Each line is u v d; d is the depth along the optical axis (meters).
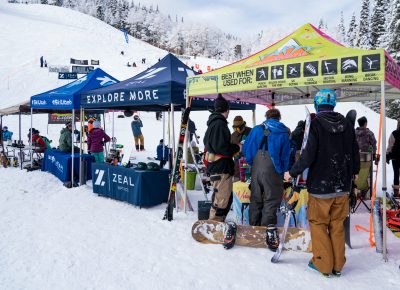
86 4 131.88
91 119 11.80
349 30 53.09
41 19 70.25
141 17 119.31
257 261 3.70
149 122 23.92
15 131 20.92
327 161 3.28
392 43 25.56
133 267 3.62
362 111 24.42
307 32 4.83
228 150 4.44
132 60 51.19
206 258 3.81
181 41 114.81
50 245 4.25
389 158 6.72
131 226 4.93
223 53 117.31
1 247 4.21
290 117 21.66
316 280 3.26
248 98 7.03
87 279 3.37
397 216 4.86
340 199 3.31
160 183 6.04
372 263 3.61
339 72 3.79
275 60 4.49
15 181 8.45
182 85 5.62
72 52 48.38
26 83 31.59
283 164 4.13
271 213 4.20
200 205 5.09
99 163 6.89
